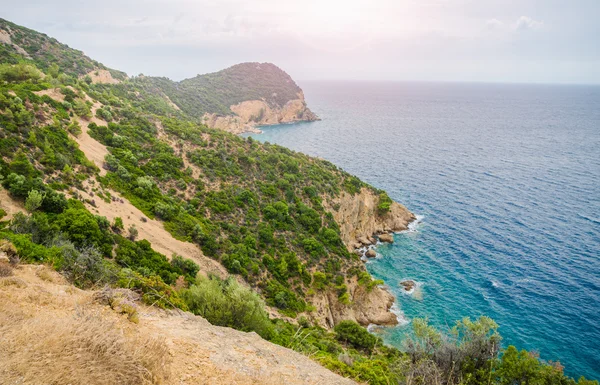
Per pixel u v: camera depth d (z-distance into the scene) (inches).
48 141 1656.0
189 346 423.5
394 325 1998.0
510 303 2036.2
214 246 1800.0
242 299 839.1
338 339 1599.4
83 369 268.2
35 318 337.4
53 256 627.5
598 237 2662.4
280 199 2628.0
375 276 2425.0
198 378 361.4
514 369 856.9
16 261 522.6
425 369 716.7
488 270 2364.7
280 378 428.8
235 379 386.9
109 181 1795.0
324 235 2502.5
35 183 1229.7
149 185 1942.7
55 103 2066.9
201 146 2797.7
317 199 2807.6
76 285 538.0
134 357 312.2
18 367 249.8
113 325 360.8
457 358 806.5
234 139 3260.3
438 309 2068.2
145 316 467.8
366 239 2955.2
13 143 1435.8
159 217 1792.6
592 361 1631.4
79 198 1448.1
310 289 1996.8
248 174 2721.5
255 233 2156.7
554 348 1707.7
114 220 1466.5
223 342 479.2
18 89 1961.1
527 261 2417.6
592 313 1916.8
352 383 501.4
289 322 1578.5
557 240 2647.6
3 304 353.1
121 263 1176.8
